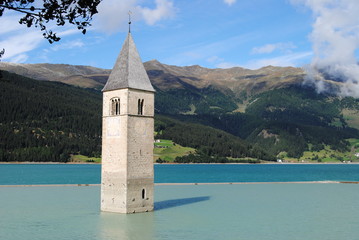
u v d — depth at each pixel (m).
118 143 79.62
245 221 81.19
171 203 104.19
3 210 91.44
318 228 75.81
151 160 82.75
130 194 79.69
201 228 73.81
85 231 69.88
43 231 70.38
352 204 107.06
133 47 83.00
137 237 66.62
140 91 80.19
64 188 141.38
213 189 143.50
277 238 67.81
